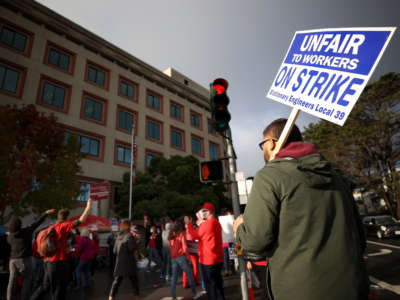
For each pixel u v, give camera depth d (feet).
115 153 80.33
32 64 67.21
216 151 127.13
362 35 3.75
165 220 75.61
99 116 80.59
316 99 4.22
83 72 78.84
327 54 4.25
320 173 3.56
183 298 18.95
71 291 24.00
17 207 44.52
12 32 66.49
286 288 3.28
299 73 4.73
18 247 17.29
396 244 43.06
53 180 49.52
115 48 89.71
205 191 76.74
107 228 44.88
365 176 84.69
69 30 77.61
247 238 3.69
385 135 82.07
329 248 3.24
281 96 5.01
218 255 14.02
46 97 68.64
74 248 24.23
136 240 20.06
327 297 3.03
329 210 3.45
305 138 98.68
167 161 81.30
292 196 3.51
